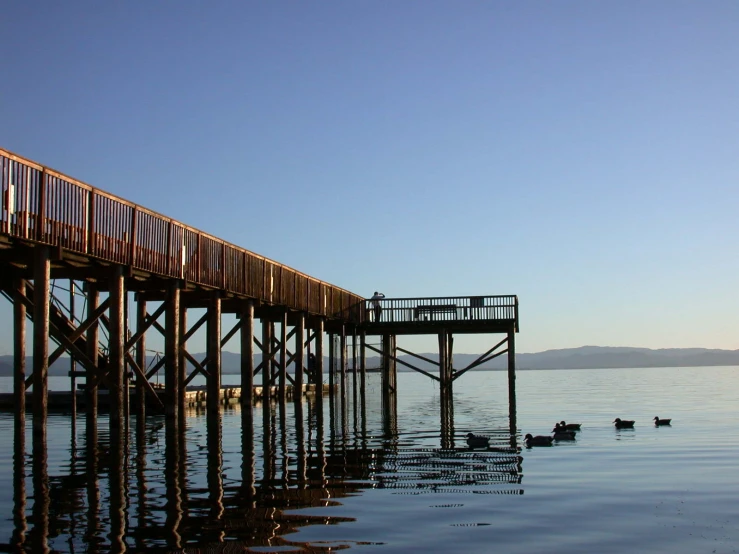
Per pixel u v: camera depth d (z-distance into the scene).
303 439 19.55
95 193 17.45
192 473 13.50
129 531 9.13
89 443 17.86
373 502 10.93
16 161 14.73
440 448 17.55
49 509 10.31
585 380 87.12
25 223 15.05
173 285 21.19
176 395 20.98
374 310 38.69
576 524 9.64
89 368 18.41
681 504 10.85
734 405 32.66
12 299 18.61
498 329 37.22
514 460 15.34
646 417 26.00
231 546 8.51
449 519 9.87
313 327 38.41
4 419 26.72
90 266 18.69
